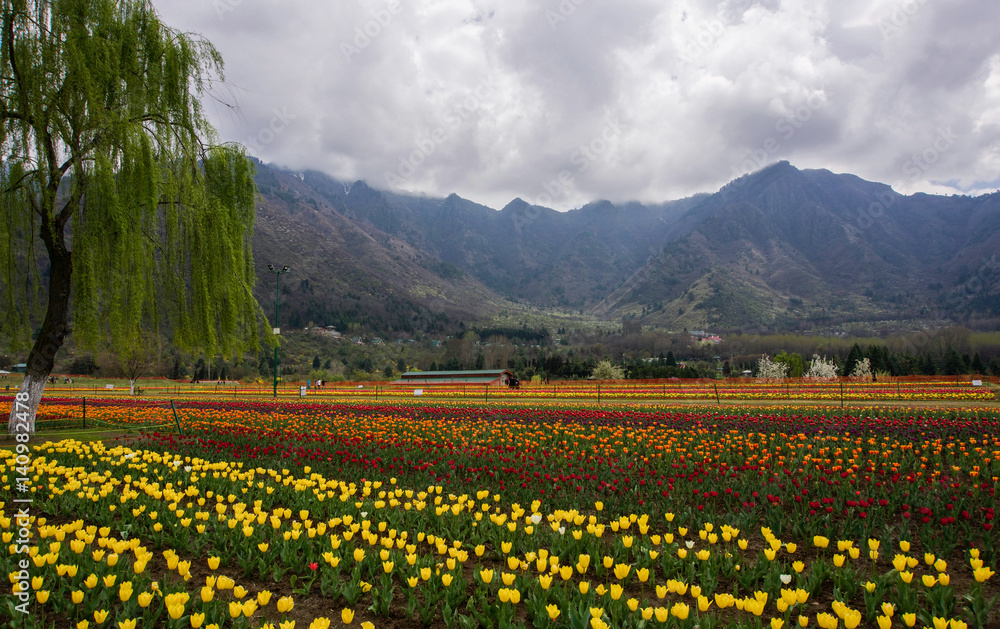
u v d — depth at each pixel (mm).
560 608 4664
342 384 63875
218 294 15656
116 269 13914
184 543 6543
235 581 5742
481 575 5203
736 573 5598
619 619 4480
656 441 14242
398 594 5430
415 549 5910
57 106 13602
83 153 13961
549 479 9859
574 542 6250
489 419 20094
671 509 8109
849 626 3842
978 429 14867
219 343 15945
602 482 9625
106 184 13344
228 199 16656
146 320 15039
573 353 127375
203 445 14586
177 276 15555
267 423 19250
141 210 14281
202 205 15555
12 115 13484
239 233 16609
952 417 17891
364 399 37344
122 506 7648
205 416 21375
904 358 80688
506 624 4285
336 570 5426
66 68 13523
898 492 8617
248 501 8641
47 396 39469
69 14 13734
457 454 12805
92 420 20094
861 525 6902
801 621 4051
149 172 14039
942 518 6660
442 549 5551
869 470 10859
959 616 4695
